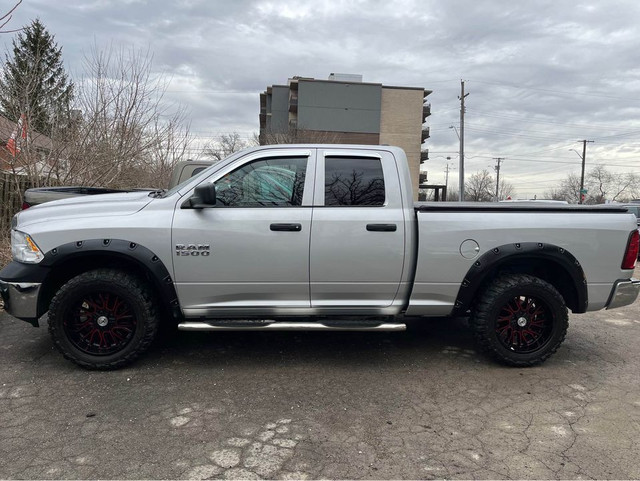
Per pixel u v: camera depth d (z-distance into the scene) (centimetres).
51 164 892
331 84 5309
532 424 300
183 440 274
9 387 342
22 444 267
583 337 497
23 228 365
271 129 5106
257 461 254
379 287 383
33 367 378
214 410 313
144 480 235
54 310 358
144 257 357
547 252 379
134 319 371
